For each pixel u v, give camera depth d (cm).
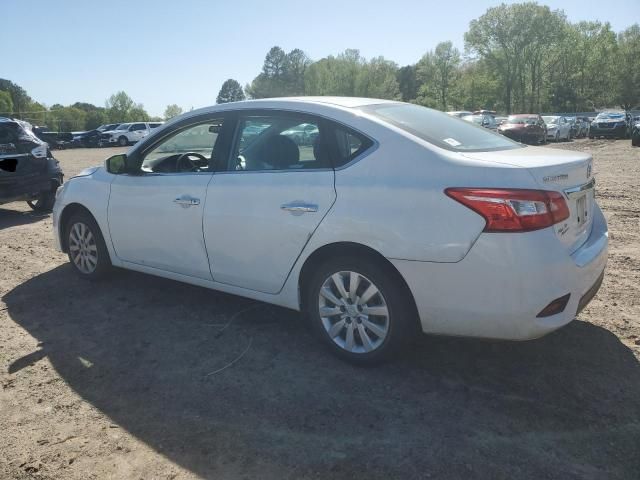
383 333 320
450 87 8181
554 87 7219
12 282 520
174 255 417
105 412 297
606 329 382
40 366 351
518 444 261
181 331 400
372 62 9012
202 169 403
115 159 450
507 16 6775
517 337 286
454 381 319
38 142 872
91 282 508
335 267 330
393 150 314
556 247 278
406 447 261
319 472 245
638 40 6862
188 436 274
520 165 284
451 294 291
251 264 369
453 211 285
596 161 1623
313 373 334
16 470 251
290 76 11862
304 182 338
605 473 240
